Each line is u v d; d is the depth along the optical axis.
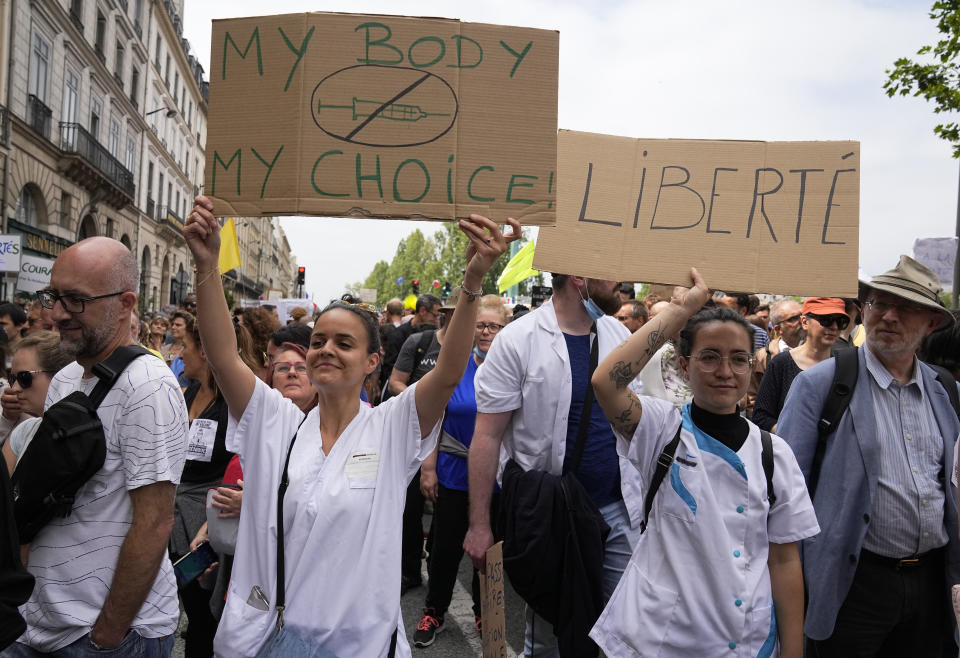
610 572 2.89
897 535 2.72
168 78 42.06
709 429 2.31
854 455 2.78
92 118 28.22
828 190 2.44
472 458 3.03
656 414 2.35
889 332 2.77
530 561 2.70
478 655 4.07
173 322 5.59
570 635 2.68
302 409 3.31
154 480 2.11
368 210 2.16
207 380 3.53
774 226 2.44
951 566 2.76
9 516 1.81
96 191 28.27
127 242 34.50
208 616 3.16
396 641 1.99
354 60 2.19
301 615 1.92
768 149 2.49
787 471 2.30
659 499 2.31
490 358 3.05
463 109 2.20
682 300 2.39
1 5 19.86
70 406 2.08
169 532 2.17
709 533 2.22
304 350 3.34
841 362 2.90
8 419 3.22
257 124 2.19
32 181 22.42
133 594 2.08
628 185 2.50
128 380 2.15
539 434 2.95
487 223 2.13
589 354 3.02
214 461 3.33
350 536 1.97
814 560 2.81
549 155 2.21
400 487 2.09
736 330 2.24
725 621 2.19
